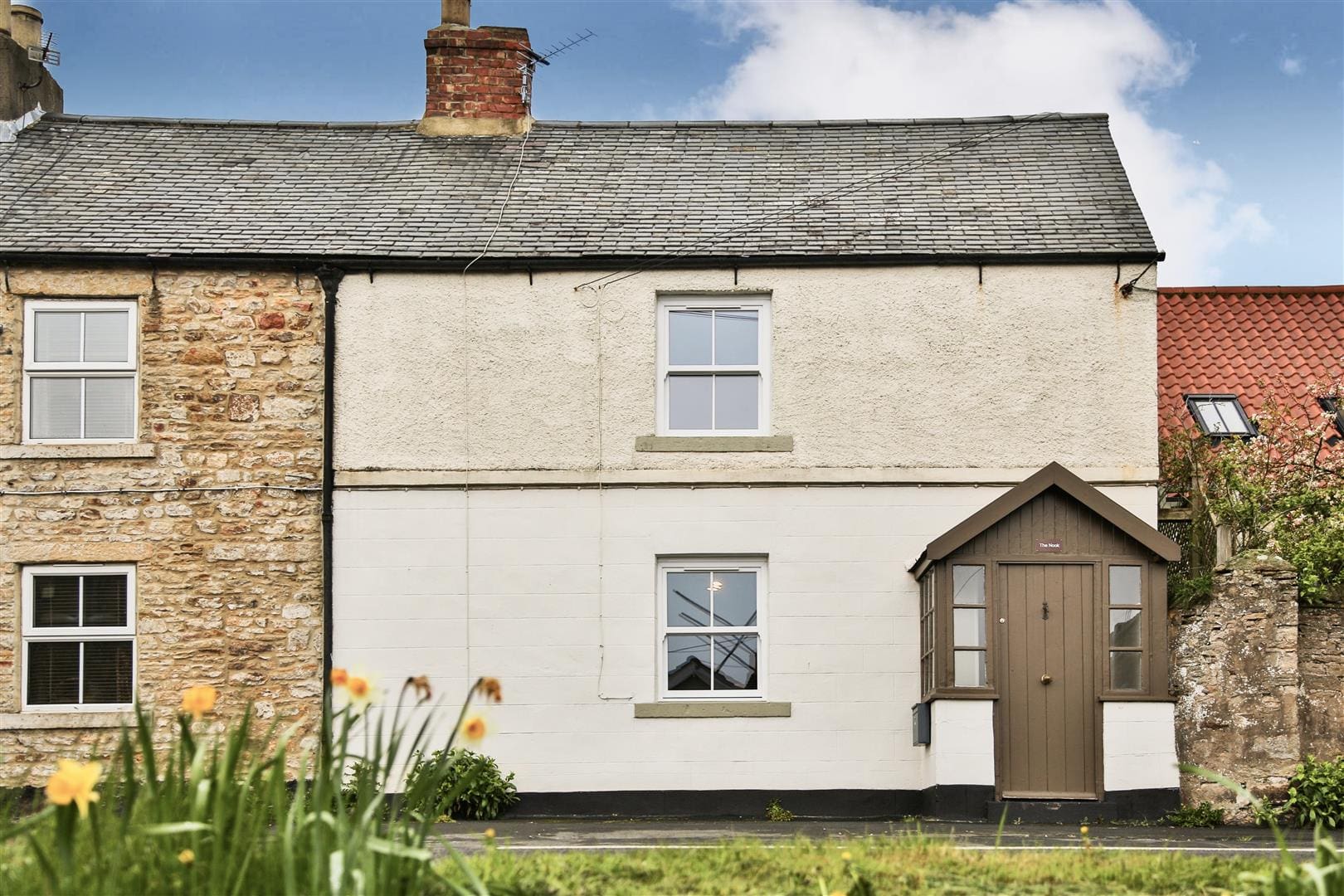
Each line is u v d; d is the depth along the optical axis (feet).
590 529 57.16
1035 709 53.31
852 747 55.93
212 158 65.00
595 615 56.70
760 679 56.80
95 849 25.70
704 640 57.16
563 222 60.49
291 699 56.03
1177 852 37.76
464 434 57.62
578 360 58.08
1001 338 57.93
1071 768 53.01
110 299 57.88
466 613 56.70
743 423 58.39
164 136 66.39
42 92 68.13
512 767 55.93
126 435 57.67
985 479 57.21
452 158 65.26
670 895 31.55
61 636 56.39
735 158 65.10
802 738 55.98
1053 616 53.62
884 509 57.16
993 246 58.39
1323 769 52.26
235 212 60.75
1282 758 52.65
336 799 26.81
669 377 58.49
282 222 60.03
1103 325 57.93
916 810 55.67
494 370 58.03
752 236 59.36
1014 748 53.11
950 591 53.67
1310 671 54.34
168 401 57.26
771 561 56.90
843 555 56.95
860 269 58.34
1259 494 56.59
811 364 57.93
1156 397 57.57
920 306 58.18
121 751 28.12
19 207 60.39
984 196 61.82
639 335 58.18
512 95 67.21
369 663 56.29
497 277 58.44
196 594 56.39
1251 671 53.11
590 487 57.36
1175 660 54.60
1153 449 57.31
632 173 64.08
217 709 55.88
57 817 25.20
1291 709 52.90
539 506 57.31
